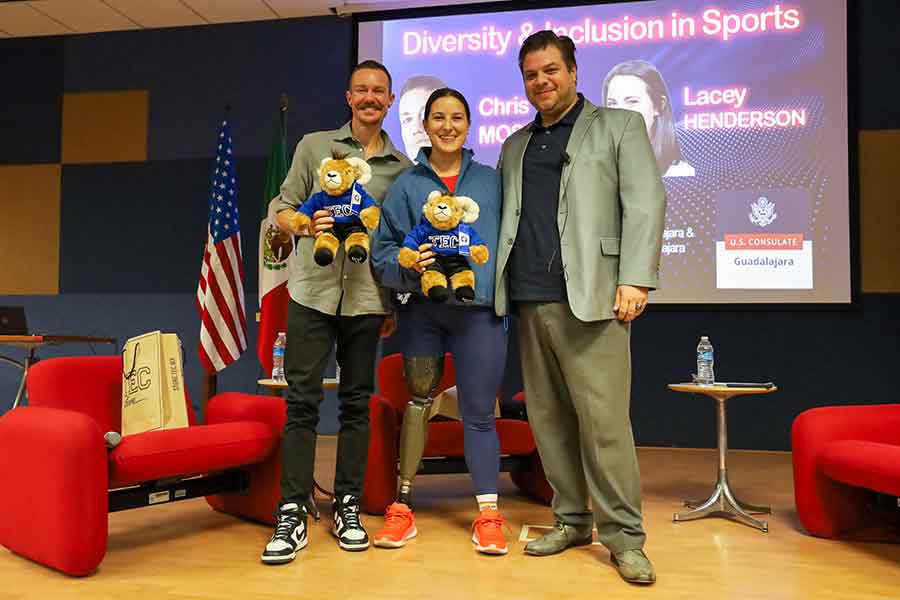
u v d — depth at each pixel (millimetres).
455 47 5375
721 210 4957
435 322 2365
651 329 5051
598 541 2342
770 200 4895
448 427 2928
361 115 2420
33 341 4285
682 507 3047
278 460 2570
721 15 5027
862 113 4902
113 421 2658
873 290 4809
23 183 5898
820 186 4840
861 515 2527
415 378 2416
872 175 4855
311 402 2326
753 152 4938
